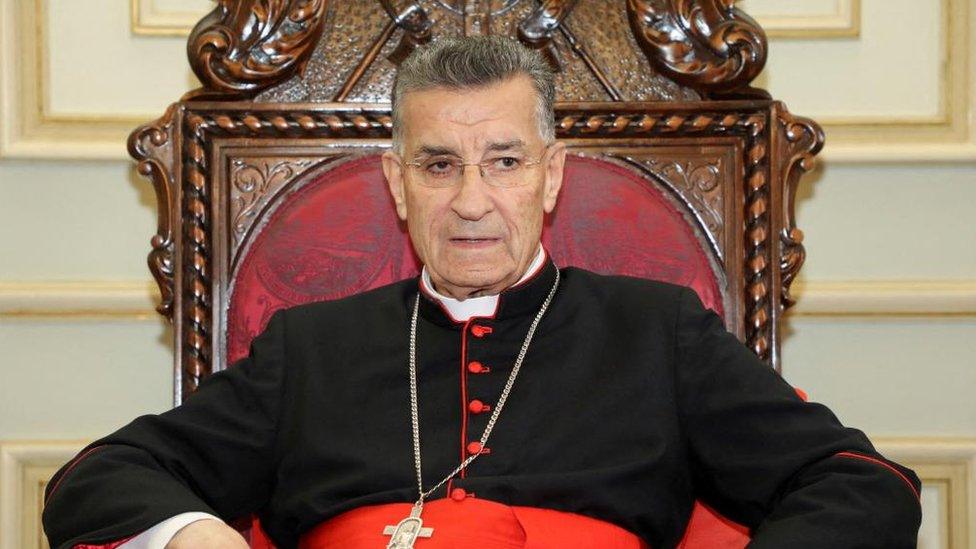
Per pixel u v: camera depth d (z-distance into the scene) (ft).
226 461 7.48
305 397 7.68
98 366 10.87
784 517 6.27
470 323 7.74
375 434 7.47
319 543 7.20
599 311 7.82
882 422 10.97
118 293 10.78
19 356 10.80
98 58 10.98
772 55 11.10
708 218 8.56
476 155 7.39
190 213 8.47
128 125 10.98
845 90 11.10
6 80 10.77
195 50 8.48
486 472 7.13
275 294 8.46
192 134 8.53
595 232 8.51
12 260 10.86
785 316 10.95
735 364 7.26
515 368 7.59
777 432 6.86
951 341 10.94
